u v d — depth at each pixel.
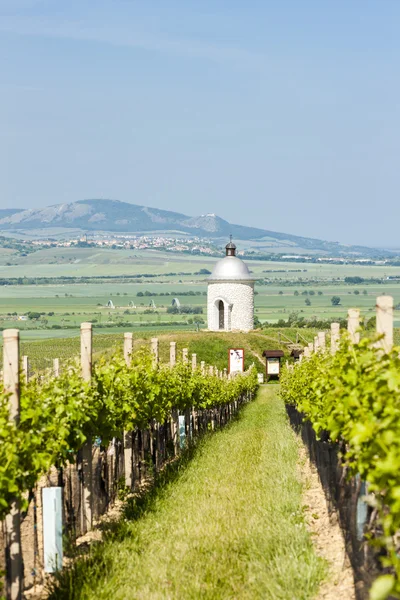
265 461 44.72
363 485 20.28
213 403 74.50
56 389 28.36
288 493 33.97
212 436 63.38
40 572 24.58
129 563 24.30
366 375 21.75
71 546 26.00
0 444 20.94
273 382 185.75
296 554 23.89
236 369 147.62
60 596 21.83
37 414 24.56
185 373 56.69
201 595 21.14
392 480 14.73
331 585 21.78
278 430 67.88
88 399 29.89
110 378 34.19
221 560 24.17
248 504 32.25
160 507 32.69
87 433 30.42
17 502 21.91
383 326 22.30
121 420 35.62
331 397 25.98
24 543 27.27
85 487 30.31
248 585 21.91
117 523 29.69
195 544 26.16
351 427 19.97
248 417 94.88
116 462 35.59
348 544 22.75
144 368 42.41
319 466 37.09
